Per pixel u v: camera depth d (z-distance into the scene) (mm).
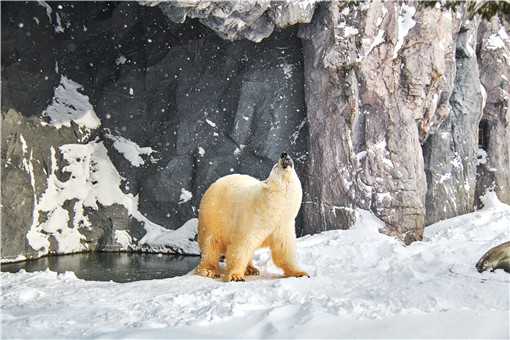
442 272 7285
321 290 6754
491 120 15219
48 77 15258
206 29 15148
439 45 13219
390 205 13039
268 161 14344
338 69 12891
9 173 13273
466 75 14523
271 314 5387
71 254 14250
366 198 13094
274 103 14312
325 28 12711
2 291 7613
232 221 8484
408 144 13242
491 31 14945
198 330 5090
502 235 10523
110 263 12773
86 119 15523
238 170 14586
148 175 15227
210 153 14797
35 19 15156
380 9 12680
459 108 14516
